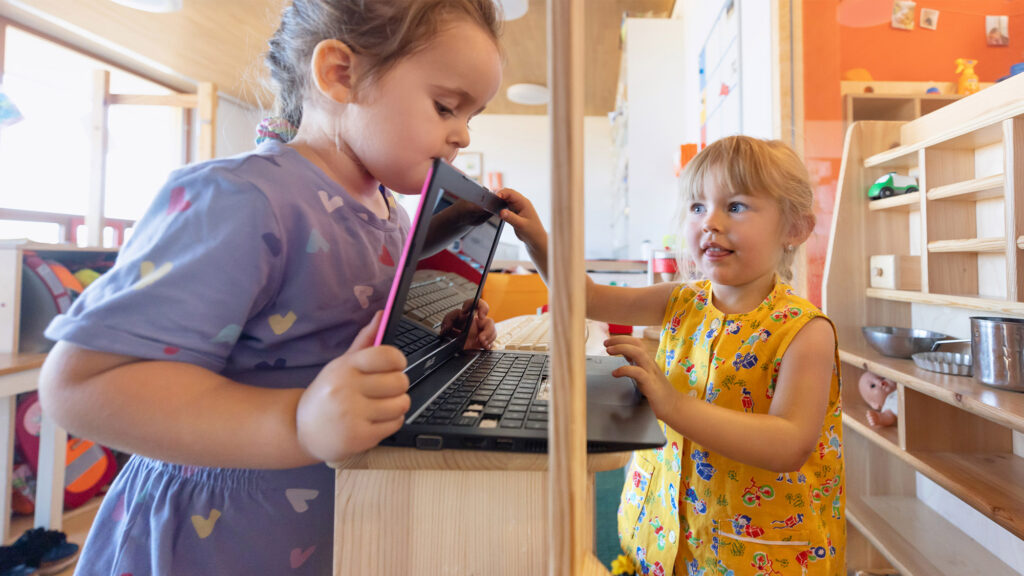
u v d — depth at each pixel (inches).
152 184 187.9
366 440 14.6
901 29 69.6
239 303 18.2
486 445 16.1
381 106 22.2
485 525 16.4
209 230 18.4
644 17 143.9
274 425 15.6
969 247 43.1
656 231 130.9
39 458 65.5
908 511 54.8
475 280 31.0
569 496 11.8
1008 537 45.1
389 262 27.2
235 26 140.6
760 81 72.8
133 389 15.6
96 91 96.2
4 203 124.7
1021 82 41.7
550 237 11.9
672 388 24.6
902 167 58.9
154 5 101.3
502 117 232.5
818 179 64.7
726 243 32.1
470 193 22.9
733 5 85.7
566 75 11.6
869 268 59.2
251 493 21.9
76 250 75.2
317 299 22.5
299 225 21.5
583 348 11.9
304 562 22.5
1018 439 45.0
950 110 50.9
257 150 24.6
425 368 23.8
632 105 131.0
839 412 32.8
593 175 229.5
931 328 56.1
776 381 30.4
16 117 120.3
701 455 31.9
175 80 184.4
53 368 16.0
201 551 21.4
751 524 30.5
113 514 22.6
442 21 21.9
